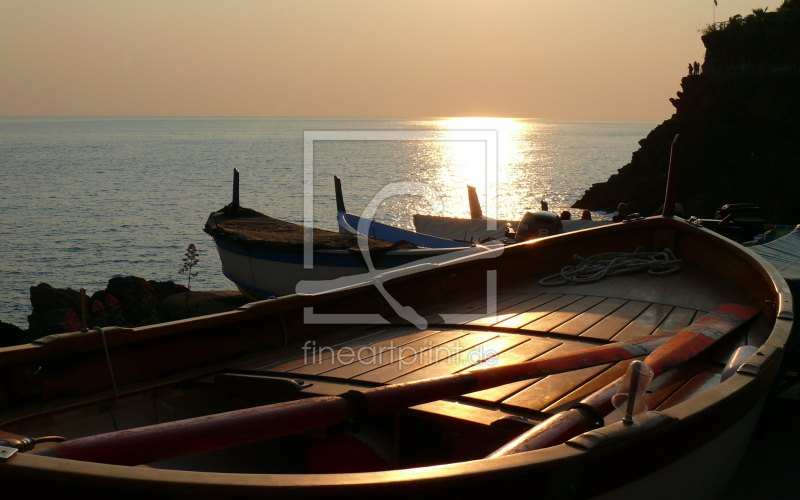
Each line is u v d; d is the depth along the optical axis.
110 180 71.31
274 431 2.42
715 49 53.72
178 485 1.71
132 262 27.80
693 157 47.06
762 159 43.03
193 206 48.34
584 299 5.60
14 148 148.88
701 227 6.72
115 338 3.36
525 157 127.38
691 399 2.73
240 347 4.06
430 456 3.31
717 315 4.63
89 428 3.22
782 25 50.59
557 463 2.06
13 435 2.14
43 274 25.61
